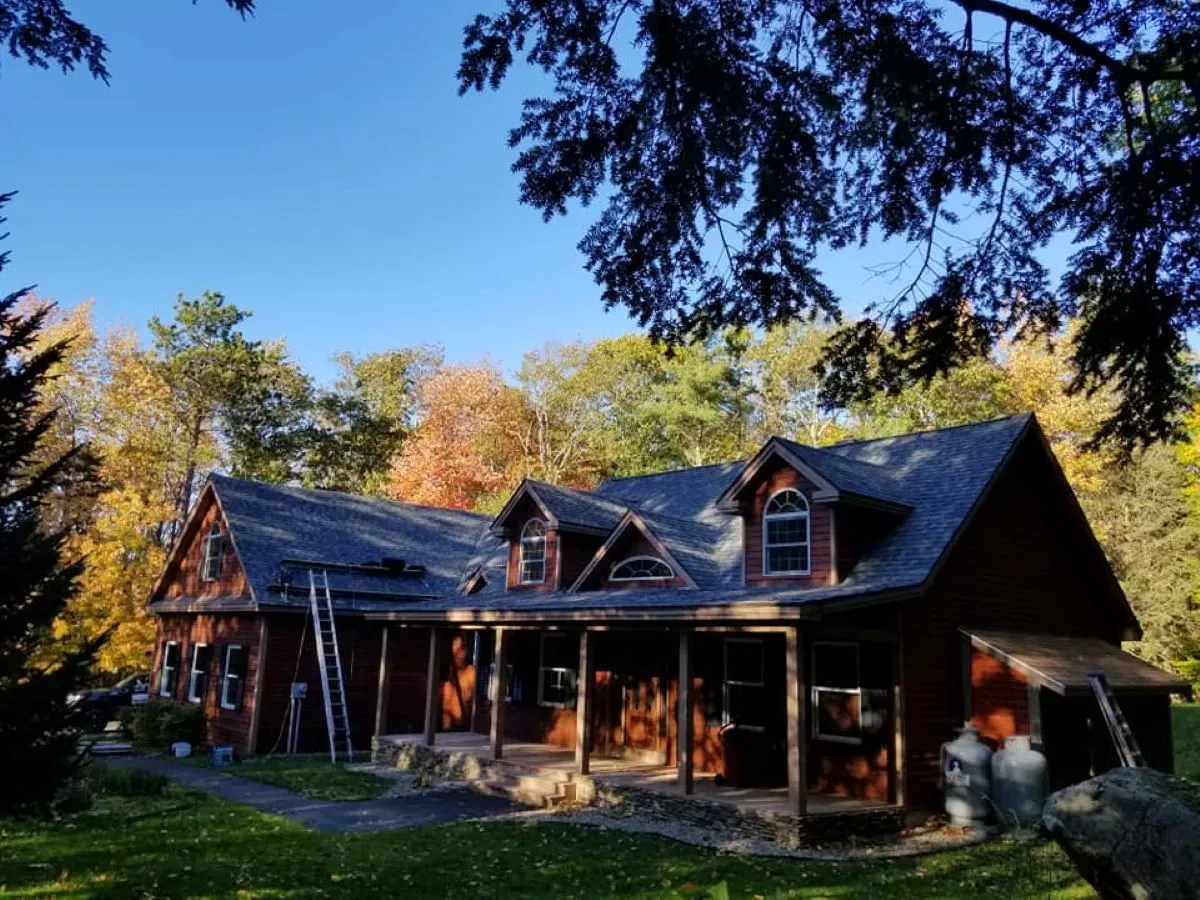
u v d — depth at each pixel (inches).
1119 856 223.3
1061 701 575.2
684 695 513.3
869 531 573.9
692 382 1620.3
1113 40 285.9
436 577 949.8
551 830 470.3
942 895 343.3
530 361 1836.9
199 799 540.4
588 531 738.8
